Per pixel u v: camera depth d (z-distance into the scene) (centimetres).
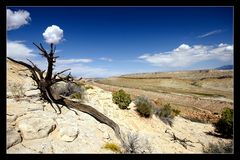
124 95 1402
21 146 641
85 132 852
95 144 796
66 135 771
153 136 1167
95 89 1747
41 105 940
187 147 1159
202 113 2569
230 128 1412
